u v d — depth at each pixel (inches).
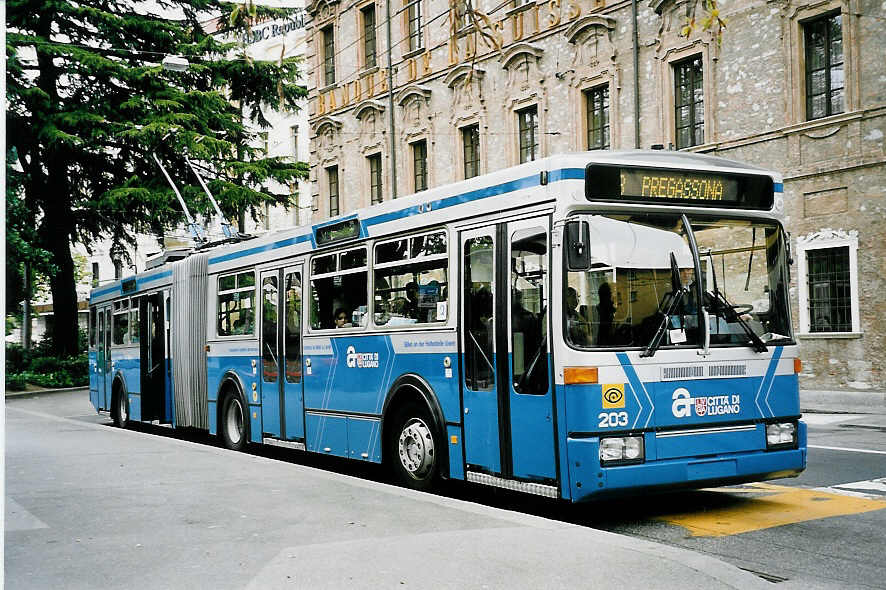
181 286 603.8
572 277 288.7
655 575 212.4
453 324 342.3
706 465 295.0
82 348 1621.6
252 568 222.2
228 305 541.0
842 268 721.0
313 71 1363.2
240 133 1299.2
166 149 1194.6
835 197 718.5
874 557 252.5
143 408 673.0
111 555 237.3
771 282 319.6
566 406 284.5
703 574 213.0
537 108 989.2
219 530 266.7
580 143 938.7
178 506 305.0
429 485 357.1
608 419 281.9
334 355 425.7
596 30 916.6
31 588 206.5
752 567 244.4
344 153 1300.4
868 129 696.4
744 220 316.2
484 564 222.5
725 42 796.0
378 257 393.4
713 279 306.8
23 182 1248.2
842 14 708.7
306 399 451.2
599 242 292.0
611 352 285.3
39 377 1321.4
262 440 497.4
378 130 1224.8
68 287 1393.9
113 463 416.5
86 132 1208.2
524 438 304.0
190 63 1263.5
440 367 349.7
